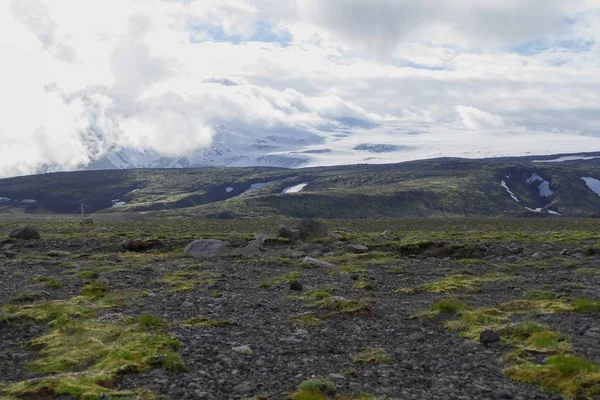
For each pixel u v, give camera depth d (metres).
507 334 16.78
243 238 51.19
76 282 27.41
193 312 20.33
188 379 12.66
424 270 31.94
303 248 43.12
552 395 11.77
